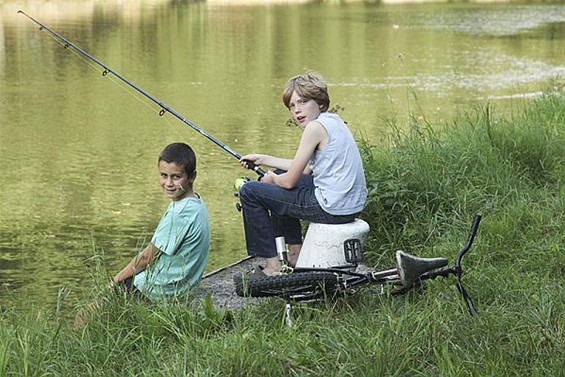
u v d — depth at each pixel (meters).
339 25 29.05
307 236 6.30
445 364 4.96
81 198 10.84
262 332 5.36
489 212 7.56
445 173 7.98
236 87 18.20
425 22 30.23
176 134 14.12
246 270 7.18
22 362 5.09
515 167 8.47
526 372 4.93
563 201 7.58
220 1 36.25
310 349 5.21
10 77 19.23
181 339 5.45
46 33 24.69
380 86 18.08
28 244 9.29
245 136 13.80
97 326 5.55
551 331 5.31
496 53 22.70
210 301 5.75
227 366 5.08
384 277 5.80
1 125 14.91
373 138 12.88
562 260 6.55
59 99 17.05
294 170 6.19
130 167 12.31
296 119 6.43
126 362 5.29
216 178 11.47
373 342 5.18
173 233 6.08
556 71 19.70
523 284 6.11
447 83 18.30
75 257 8.89
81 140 13.84
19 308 6.77
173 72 19.92
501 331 5.36
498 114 12.55
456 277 5.73
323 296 5.79
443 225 7.36
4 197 10.91
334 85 18.20
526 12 34.34
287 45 24.23
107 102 16.77
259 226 6.34
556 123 9.77
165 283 6.07
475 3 38.53
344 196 6.18
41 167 12.32
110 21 28.14
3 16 27.64
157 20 29.09
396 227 7.41
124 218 10.15
